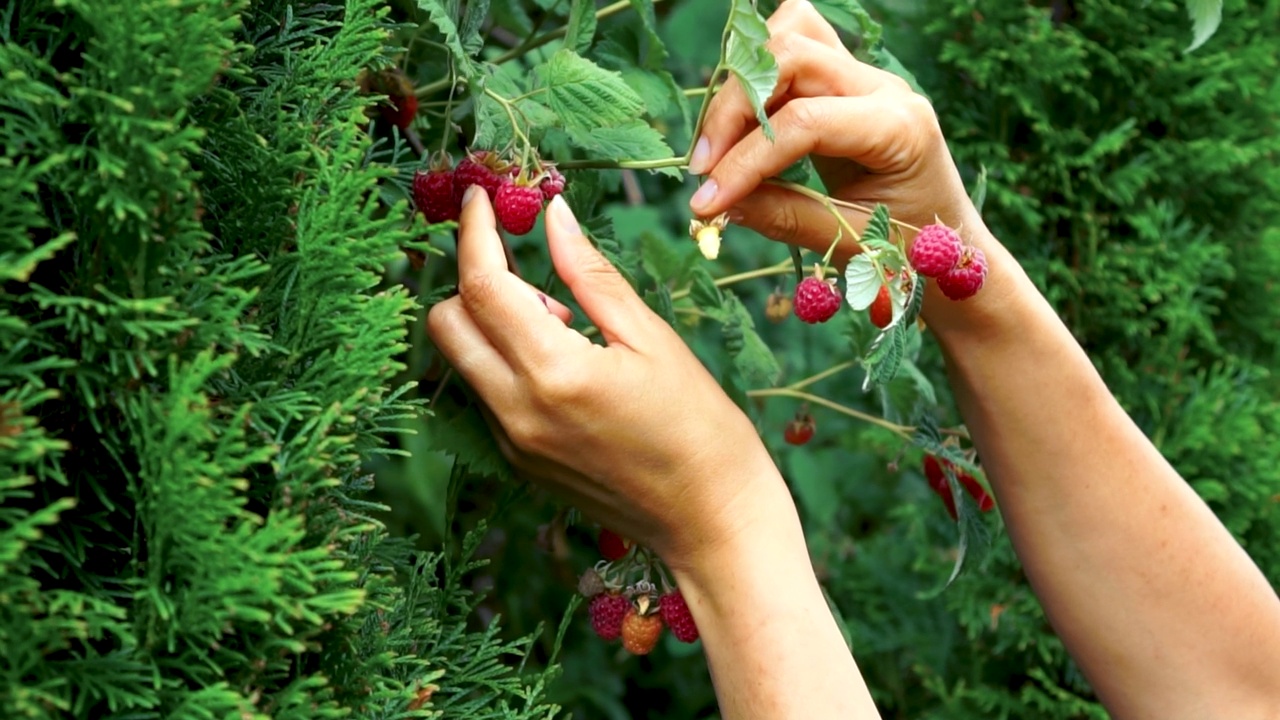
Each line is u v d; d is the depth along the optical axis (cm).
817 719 79
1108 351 138
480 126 82
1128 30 135
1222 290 148
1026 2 136
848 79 84
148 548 68
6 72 67
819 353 183
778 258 182
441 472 123
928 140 84
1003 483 96
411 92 91
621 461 79
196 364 67
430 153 88
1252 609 95
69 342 69
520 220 81
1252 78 137
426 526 125
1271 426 141
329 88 76
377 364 71
